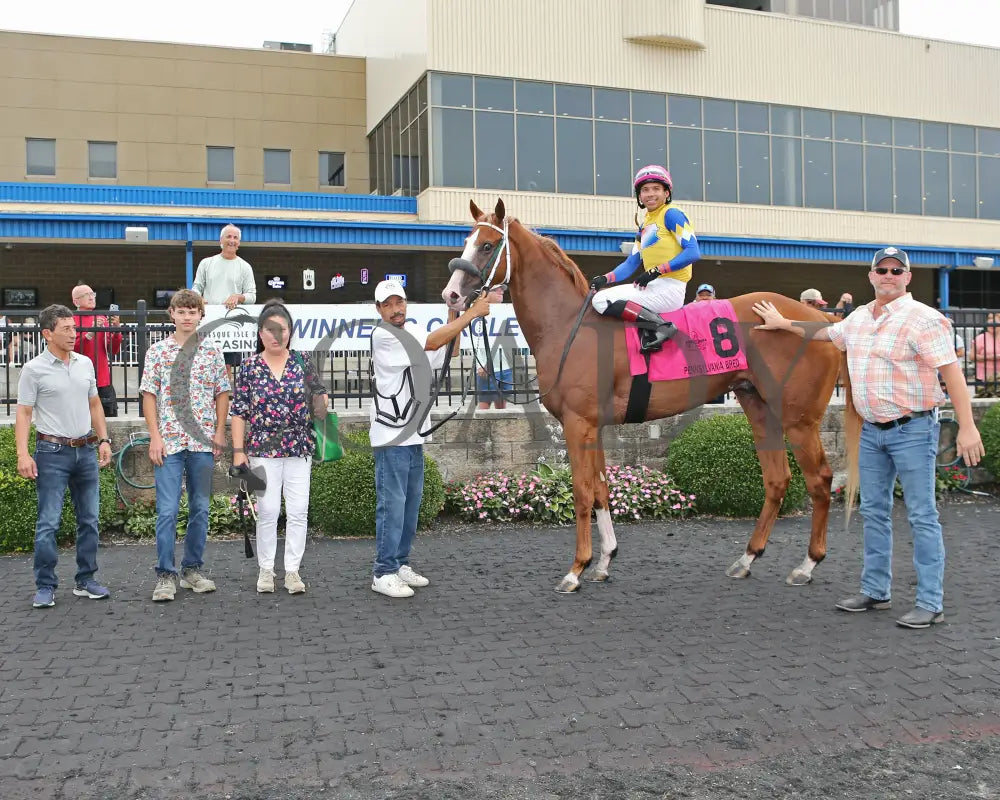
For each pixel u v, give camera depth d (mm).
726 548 7062
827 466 5977
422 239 19672
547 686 4086
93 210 18031
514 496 8047
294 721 3705
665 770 3307
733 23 22734
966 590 5723
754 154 23078
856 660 4422
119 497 7555
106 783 3203
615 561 6633
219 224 18078
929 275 26719
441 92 20000
